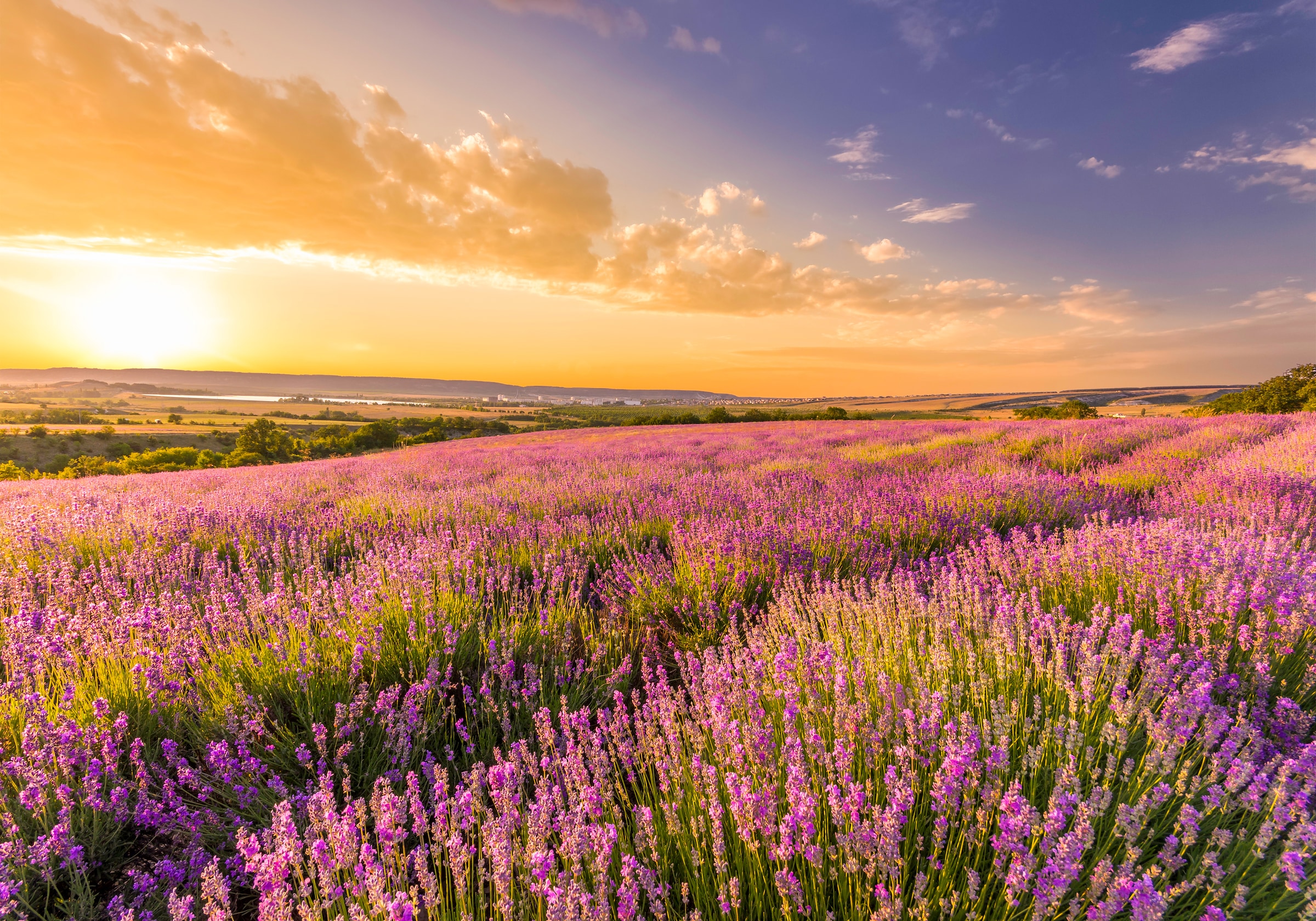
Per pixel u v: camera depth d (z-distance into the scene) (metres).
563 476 11.25
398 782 2.61
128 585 4.55
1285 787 1.65
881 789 2.10
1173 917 1.70
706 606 4.44
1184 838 1.66
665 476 10.39
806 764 2.24
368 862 1.71
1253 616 3.00
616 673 3.59
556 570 4.76
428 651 3.52
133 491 10.65
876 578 4.70
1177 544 3.63
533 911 1.79
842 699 2.41
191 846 2.27
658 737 2.49
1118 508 6.45
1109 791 1.77
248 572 4.69
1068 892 1.79
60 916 2.03
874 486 7.89
